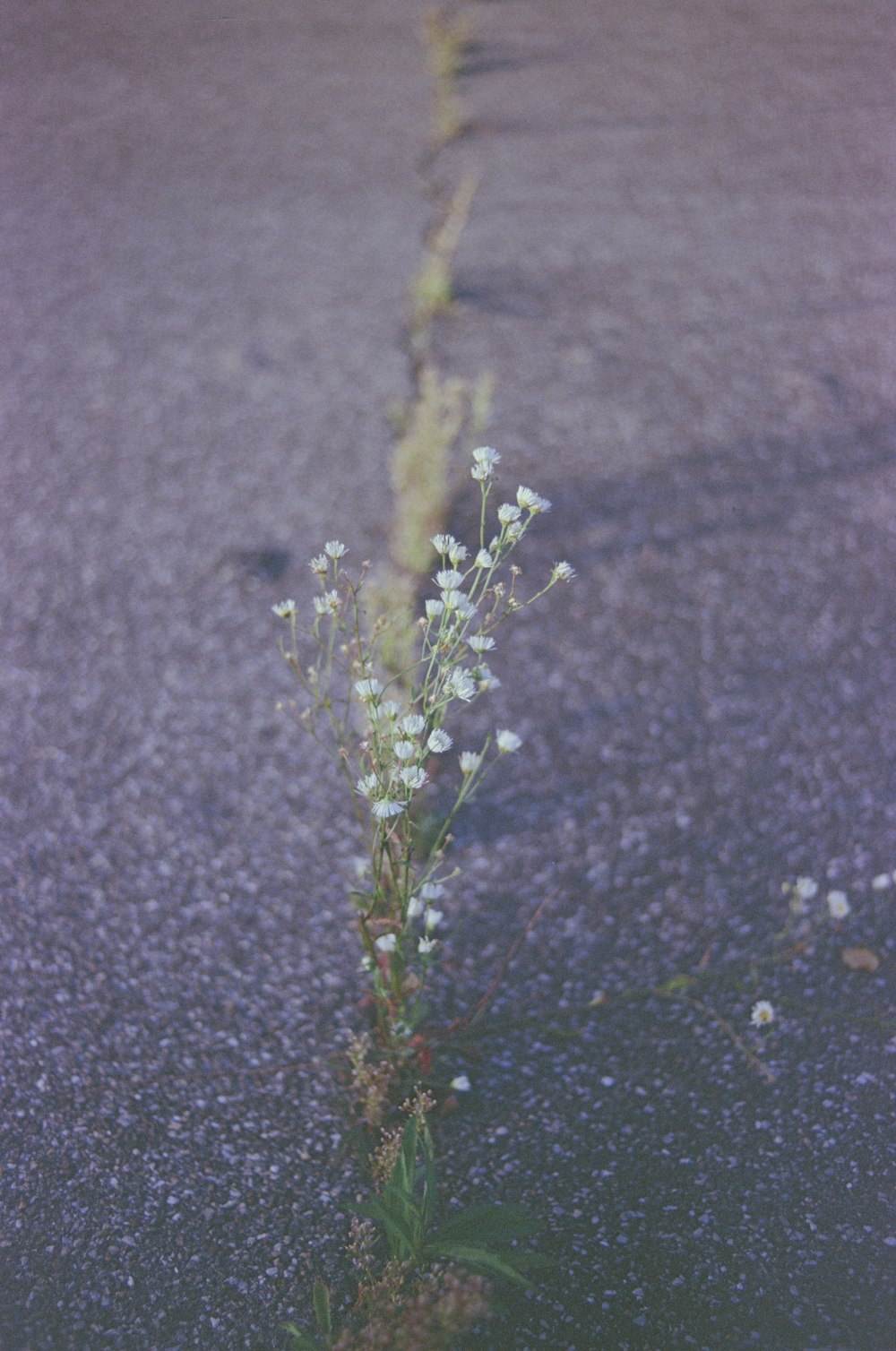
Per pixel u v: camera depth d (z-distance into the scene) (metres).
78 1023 1.06
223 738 1.26
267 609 1.38
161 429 1.63
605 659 1.34
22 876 1.15
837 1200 0.97
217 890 1.14
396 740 0.96
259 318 1.90
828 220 2.19
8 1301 0.93
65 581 1.42
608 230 2.17
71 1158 0.99
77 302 1.95
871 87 2.79
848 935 1.12
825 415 1.65
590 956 1.10
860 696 1.30
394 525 1.47
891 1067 1.04
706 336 1.84
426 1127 0.92
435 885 0.99
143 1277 0.94
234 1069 1.04
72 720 1.28
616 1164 0.99
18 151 2.50
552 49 3.06
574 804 1.21
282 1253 0.95
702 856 1.17
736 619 1.37
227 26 3.24
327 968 1.09
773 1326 0.92
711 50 3.04
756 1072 1.04
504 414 1.66
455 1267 0.93
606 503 1.51
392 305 1.94
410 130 2.59
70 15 3.30
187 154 2.48
